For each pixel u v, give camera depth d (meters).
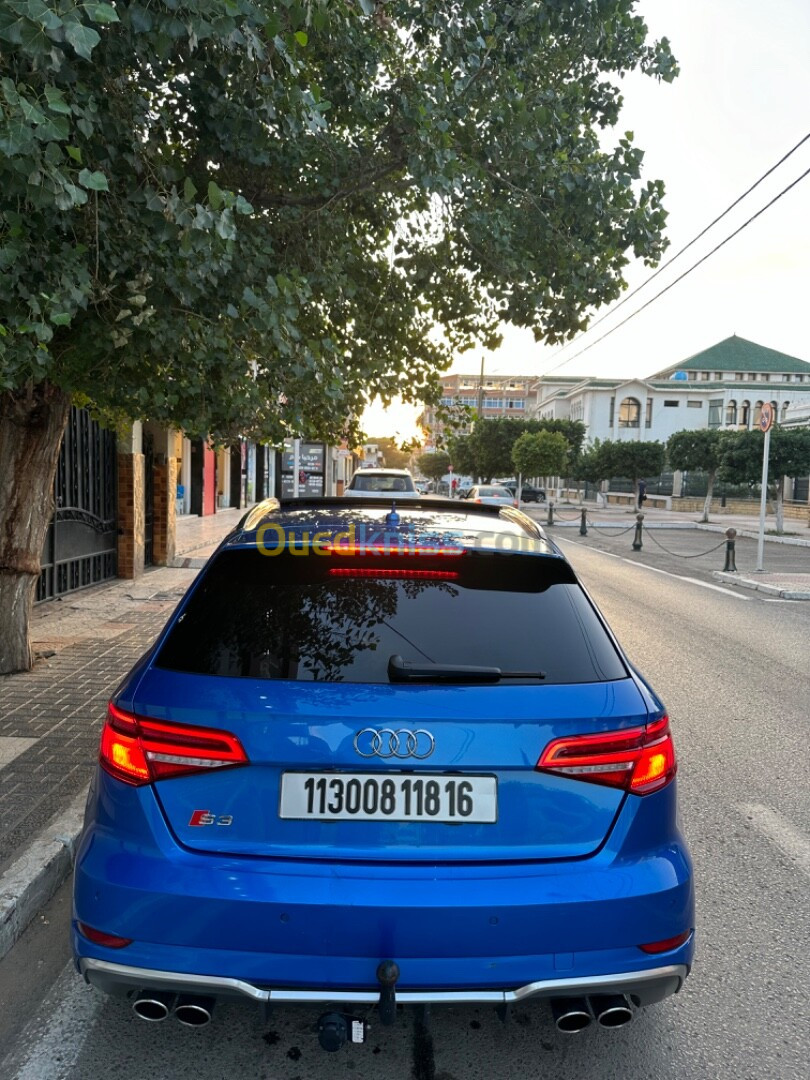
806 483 37.12
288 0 3.79
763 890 3.54
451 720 2.07
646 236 5.78
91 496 10.59
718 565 17.25
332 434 6.61
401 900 1.98
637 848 2.15
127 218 4.15
